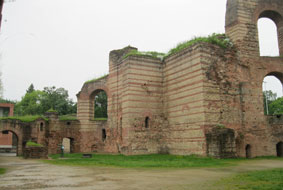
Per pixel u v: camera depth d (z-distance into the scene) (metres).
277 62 26.02
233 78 24.14
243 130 23.58
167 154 26.34
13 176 12.74
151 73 28.34
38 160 22.98
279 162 18.86
